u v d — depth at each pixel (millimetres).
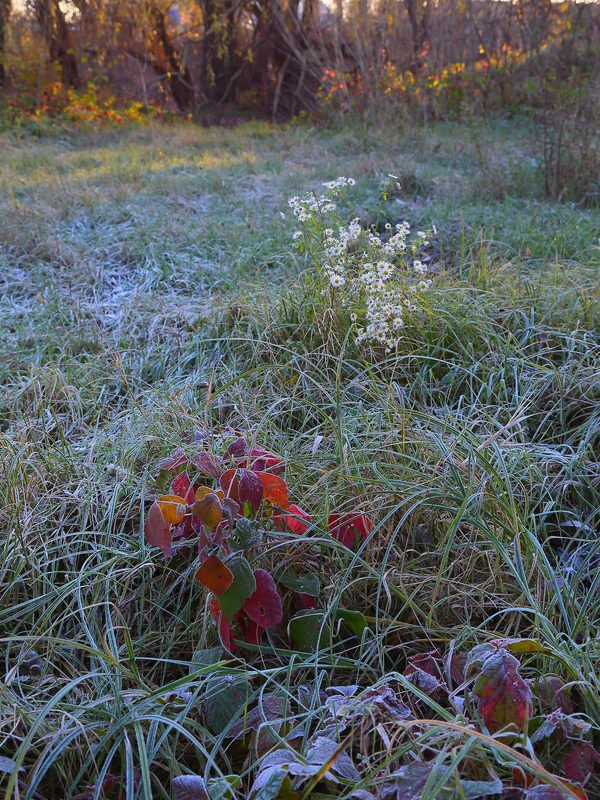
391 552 2154
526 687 1508
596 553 2260
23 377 3428
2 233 5297
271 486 1977
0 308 4305
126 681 1841
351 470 2350
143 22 14617
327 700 1600
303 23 13570
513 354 3283
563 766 1518
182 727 1613
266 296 3803
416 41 12469
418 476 2318
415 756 1432
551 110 9070
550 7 11242
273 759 1452
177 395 2986
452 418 2762
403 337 3307
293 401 2895
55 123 12281
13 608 1977
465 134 9344
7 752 1668
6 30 13859
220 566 1670
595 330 3480
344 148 9344
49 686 1853
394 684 1799
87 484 2471
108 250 5148
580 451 2598
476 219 5602
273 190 6859
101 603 1959
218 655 1827
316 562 2104
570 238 4988
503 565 2135
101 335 3881
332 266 3453
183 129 12016
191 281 4617
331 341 3291
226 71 14789
